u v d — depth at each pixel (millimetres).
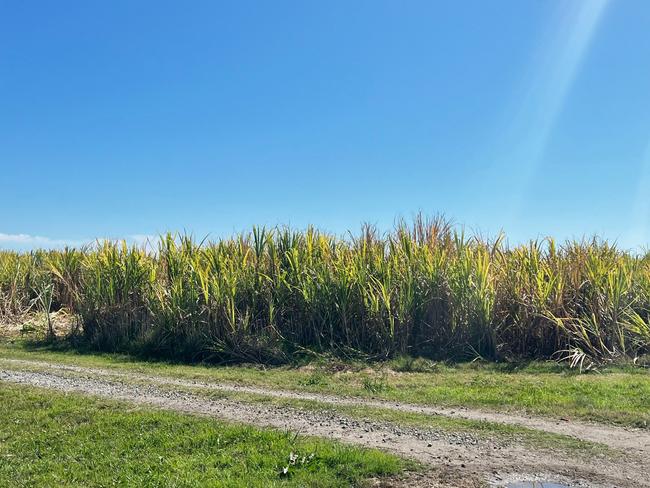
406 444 7613
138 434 7980
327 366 13602
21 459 7199
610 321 13812
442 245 15883
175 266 16344
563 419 8883
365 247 15781
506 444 7672
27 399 9812
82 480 6566
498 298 14453
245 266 15867
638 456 7254
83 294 17547
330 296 15070
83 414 8953
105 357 15102
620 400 9891
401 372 12984
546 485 6359
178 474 6555
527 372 12688
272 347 14516
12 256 23797
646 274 15062
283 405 9664
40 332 18031
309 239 16234
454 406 9789
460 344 14406
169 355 15117
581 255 14898
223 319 15039
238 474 6535
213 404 9727
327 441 7605
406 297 14500
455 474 6613
